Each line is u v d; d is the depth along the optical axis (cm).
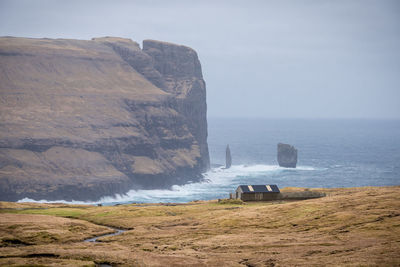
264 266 6028
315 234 7762
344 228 7925
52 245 7775
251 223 9144
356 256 6016
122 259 6494
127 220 10431
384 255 5950
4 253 6950
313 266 5778
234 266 6088
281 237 7750
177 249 7344
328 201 10306
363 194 10856
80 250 7112
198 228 9188
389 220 8031
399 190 11188
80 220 10512
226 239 7869
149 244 7794
